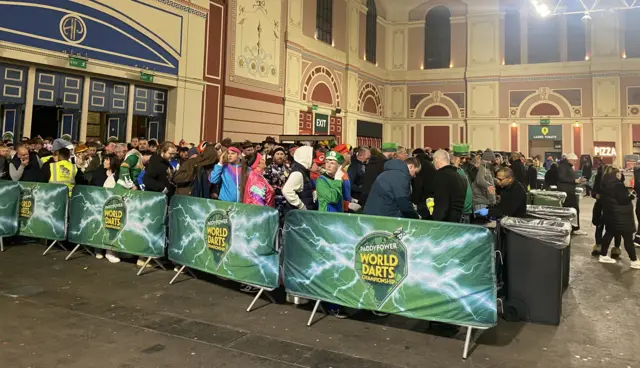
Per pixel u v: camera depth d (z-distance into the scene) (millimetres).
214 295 4754
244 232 4535
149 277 5359
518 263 4137
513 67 23641
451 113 24750
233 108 14531
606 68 21875
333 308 4266
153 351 3355
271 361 3230
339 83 21109
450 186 4438
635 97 21641
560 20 22938
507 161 13320
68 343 3461
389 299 3701
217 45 13891
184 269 5633
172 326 3859
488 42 23938
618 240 6598
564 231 4000
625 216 6215
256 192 4805
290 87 17344
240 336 3680
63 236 6242
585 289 5145
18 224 6547
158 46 11766
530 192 8391
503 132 23859
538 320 4070
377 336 3748
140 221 5590
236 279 4598
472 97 24203
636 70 21547
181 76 12445
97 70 10281
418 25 25484
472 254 3418
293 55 17516
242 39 14891
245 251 4523
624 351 3469
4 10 8641
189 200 5098
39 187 6445
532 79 23375
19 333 3623
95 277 5289
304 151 4906
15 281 5016
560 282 4039
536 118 23297
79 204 6105
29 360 3160
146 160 6773
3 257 6059
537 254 4070
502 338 3730
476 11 24156
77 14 9867
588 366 3207
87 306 4297
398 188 4168
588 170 18297
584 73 22406
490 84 23891
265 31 15969
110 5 10516
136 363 3156
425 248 3570
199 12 12977
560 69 22797
